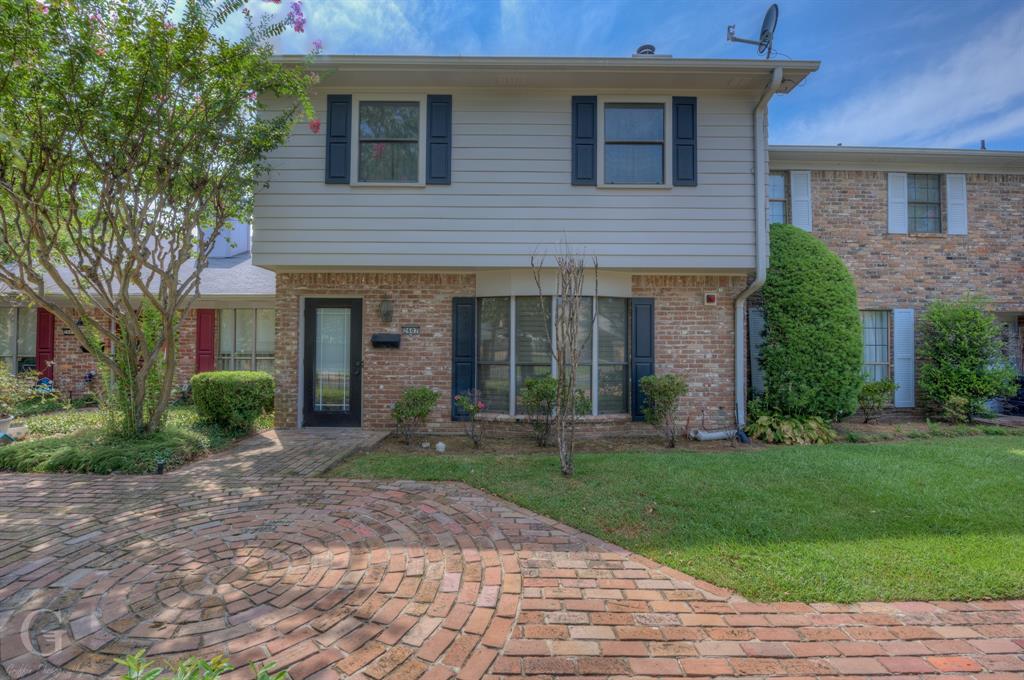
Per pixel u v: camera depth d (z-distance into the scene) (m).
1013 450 6.04
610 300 7.39
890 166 9.33
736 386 7.46
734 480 4.64
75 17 4.90
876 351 9.41
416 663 2.10
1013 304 9.52
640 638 2.29
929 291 9.35
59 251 6.12
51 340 10.98
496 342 7.33
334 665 2.07
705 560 3.04
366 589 2.69
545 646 2.22
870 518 3.71
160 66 5.19
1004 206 9.58
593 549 3.22
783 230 7.68
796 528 3.53
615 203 6.93
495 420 7.13
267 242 6.85
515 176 6.91
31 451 5.31
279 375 7.38
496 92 6.93
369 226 6.88
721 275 7.48
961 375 8.56
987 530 3.51
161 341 6.09
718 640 2.28
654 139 7.01
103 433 5.93
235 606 2.51
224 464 5.28
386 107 6.99
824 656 2.17
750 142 6.97
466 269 7.16
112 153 5.23
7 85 4.76
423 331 7.38
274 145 6.30
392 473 4.91
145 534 3.43
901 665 2.12
